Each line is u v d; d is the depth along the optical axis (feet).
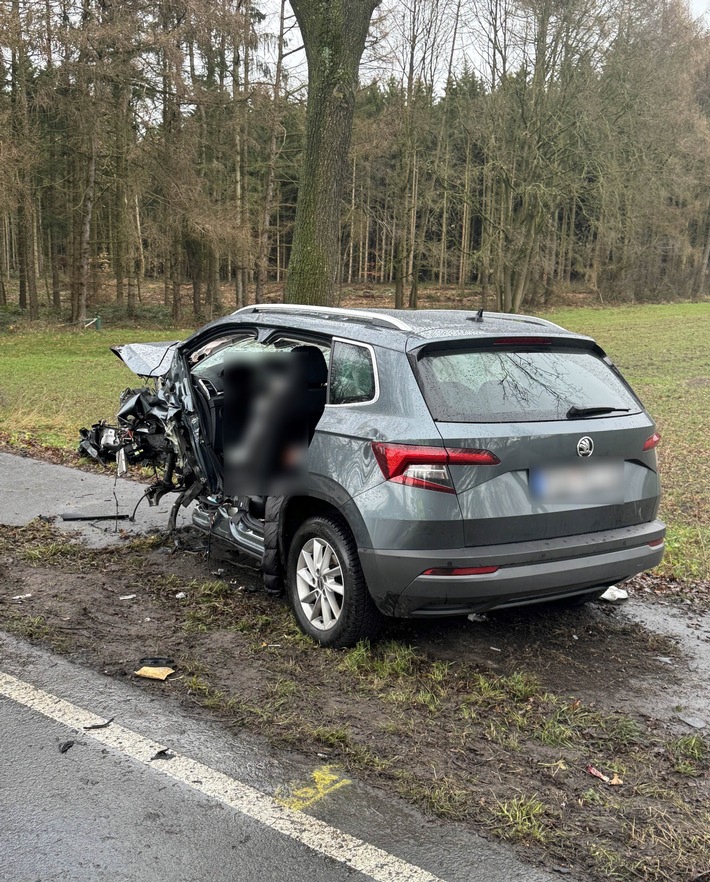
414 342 13.12
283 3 101.45
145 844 8.56
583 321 135.44
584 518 13.17
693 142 119.03
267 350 16.10
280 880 8.12
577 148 91.25
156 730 10.94
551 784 10.19
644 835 9.22
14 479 25.99
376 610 13.34
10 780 9.62
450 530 12.08
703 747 11.37
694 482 31.91
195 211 103.09
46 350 91.66
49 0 86.12
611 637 15.33
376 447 12.67
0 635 13.92
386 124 115.96
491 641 14.75
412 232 134.92
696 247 184.75
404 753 10.69
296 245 32.12
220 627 14.69
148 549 19.07
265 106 103.55
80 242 116.98
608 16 86.33
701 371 75.20
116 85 94.99
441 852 8.67
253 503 16.69
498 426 12.44
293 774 10.04
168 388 17.81
